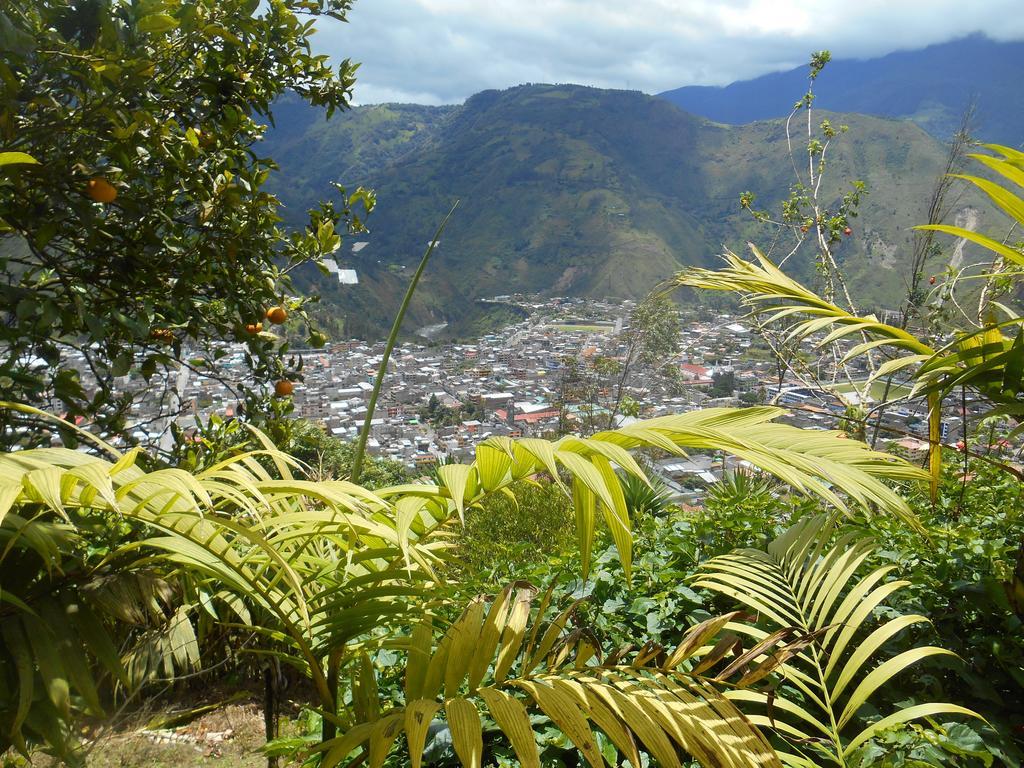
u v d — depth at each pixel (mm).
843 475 991
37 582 1014
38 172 2100
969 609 1932
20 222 2248
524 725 887
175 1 2141
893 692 1715
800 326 1957
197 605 1352
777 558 1970
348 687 1812
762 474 3861
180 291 2607
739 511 2705
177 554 1047
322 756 1429
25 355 2193
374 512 1126
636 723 920
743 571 1823
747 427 1166
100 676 1233
